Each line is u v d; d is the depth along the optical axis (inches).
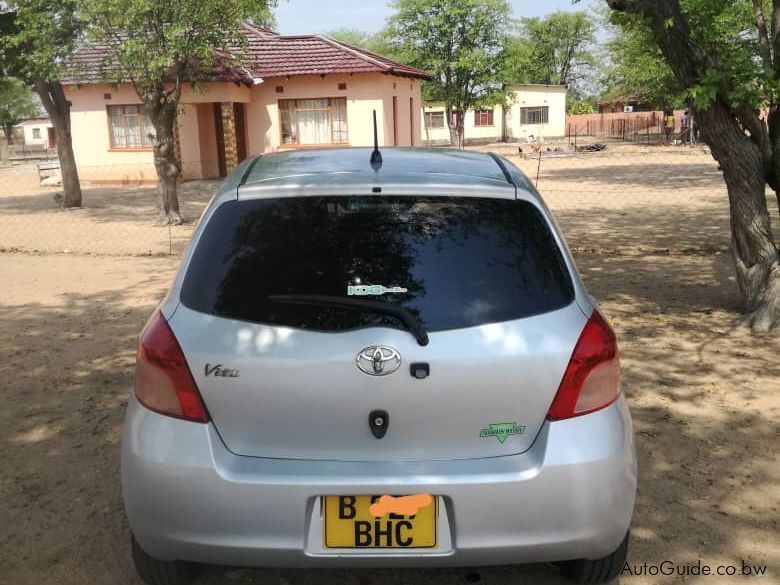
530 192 114.3
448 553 98.0
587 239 462.0
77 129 1013.2
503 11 1608.0
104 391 214.2
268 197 110.1
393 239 105.5
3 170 1456.7
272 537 97.2
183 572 114.3
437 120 2139.5
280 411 98.8
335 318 99.6
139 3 519.5
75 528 141.6
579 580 119.0
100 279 372.2
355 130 987.3
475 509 96.8
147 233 551.8
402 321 99.3
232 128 962.7
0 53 684.7
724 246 421.4
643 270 361.4
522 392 99.2
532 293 103.5
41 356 247.8
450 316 100.0
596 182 861.8
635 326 264.5
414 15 1633.9
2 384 220.8
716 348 237.6
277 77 976.9
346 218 107.3
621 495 101.7
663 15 238.4
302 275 103.0
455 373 97.8
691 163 1118.4
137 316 297.7
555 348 100.0
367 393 97.7
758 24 255.0
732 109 243.9
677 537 135.3
